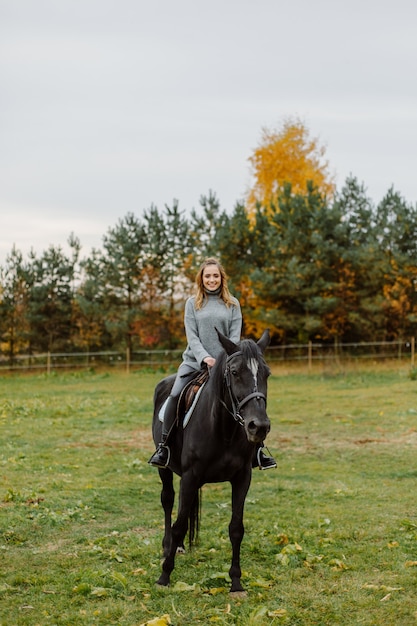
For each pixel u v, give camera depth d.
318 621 5.25
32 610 5.46
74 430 14.67
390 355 30.31
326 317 31.53
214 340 6.25
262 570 6.30
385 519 7.97
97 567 6.38
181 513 5.84
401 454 11.82
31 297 33.69
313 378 25.44
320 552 6.81
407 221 31.83
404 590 5.82
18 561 6.56
